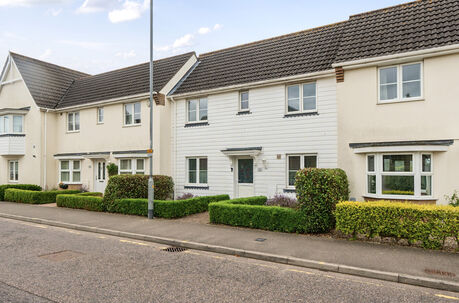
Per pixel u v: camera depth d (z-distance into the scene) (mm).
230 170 15734
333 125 13242
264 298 5340
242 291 5637
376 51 11703
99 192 18438
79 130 20828
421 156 10453
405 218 8102
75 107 20578
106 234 10336
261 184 14789
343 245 8328
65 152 21469
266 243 8555
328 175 9531
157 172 16984
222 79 16438
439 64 10797
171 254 8039
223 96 16094
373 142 11531
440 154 10391
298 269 6922
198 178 16953
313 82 13898
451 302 5266
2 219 13148
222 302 5180
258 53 17172
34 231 10750
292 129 14141
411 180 10562
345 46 12742
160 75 18766
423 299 5371
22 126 21969
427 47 10789
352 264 6832
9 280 6125
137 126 18078
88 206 14516
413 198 10453
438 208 7914
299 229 9602
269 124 14734
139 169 17938
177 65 18859
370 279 6332
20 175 22094
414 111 11102
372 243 8508
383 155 11047
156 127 17156
